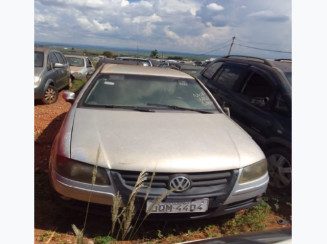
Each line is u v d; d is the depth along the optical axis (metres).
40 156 4.06
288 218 3.07
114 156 2.31
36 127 5.41
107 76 3.75
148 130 2.77
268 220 2.99
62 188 2.30
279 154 3.62
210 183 2.37
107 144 2.45
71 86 10.77
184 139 2.66
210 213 2.43
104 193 2.23
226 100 4.93
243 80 4.80
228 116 3.65
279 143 3.60
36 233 2.44
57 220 2.64
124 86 3.64
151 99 3.54
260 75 4.48
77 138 2.52
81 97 3.40
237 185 2.45
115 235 2.50
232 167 2.44
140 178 1.93
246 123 4.31
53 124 5.71
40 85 7.25
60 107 7.39
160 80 3.85
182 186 2.27
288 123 3.60
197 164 2.35
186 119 3.20
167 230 2.63
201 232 2.67
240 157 2.55
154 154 2.37
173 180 2.26
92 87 3.55
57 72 8.37
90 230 2.53
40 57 7.77
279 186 3.61
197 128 2.97
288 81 4.07
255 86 4.50
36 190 3.10
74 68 11.92
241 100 4.60
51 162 2.49
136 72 3.93
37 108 7.11
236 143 2.75
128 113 3.18
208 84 5.75
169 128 2.88
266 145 3.83
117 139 2.54
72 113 3.09
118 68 4.07
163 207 2.26
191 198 2.29
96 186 2.24
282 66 4.59
